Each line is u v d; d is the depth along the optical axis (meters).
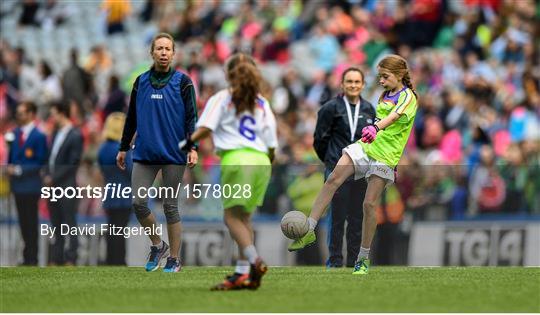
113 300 28.67
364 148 36.91
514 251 52.50
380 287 31.62
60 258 49.06
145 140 37.75
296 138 66.62
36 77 83.00
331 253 43.75
